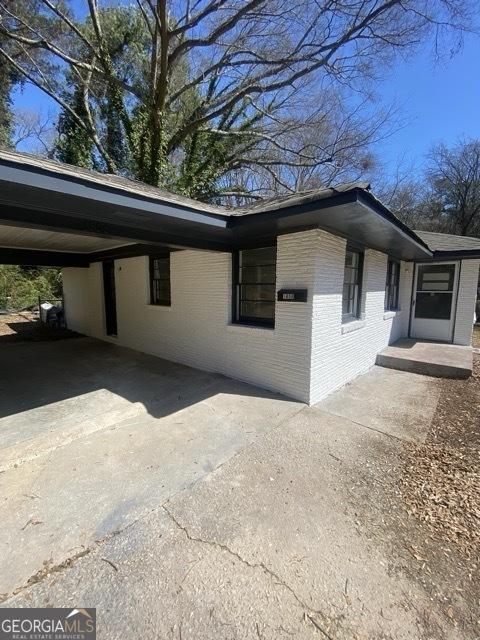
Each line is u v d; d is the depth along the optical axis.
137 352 7.18
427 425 3.64
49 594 1.63
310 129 12.88
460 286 7.61
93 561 1.82
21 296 15.23
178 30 9.27
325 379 4.50
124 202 2.62
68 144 12.73
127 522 2.12
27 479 2.57
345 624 1.51
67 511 2.21
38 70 11.87
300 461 2.89
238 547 1.94
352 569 1.80
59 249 7.57
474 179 20.02
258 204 5.08
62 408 4.00
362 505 2.32
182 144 13.73
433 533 2.06
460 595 1.65
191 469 2.74
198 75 12.60
